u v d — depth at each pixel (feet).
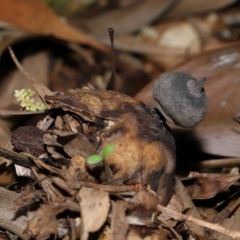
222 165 2.41
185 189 2.33
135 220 2.19
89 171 2.20
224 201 2.34
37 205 2.24
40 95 2.27
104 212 2.16
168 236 2.22
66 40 3.05
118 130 2.20
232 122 2.46
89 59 3.31
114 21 3.49
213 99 2.50
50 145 2.22
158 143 2.21
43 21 2.94
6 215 2.24
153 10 3.47
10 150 2.23
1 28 3.14
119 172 2.20
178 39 3.59
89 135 2.21
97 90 2.24
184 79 2.21
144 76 3.22
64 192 2.20
